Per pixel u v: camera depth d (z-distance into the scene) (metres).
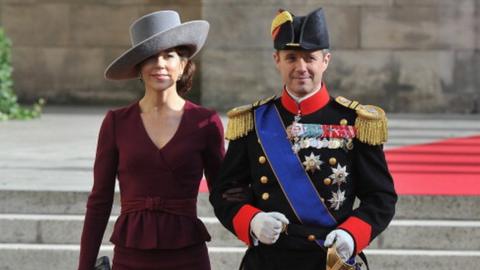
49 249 27.53
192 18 63.28
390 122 50.78
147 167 17.61
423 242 27.80
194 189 17.89
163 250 17.52
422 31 56.09
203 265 17.88
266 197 16.64
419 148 40.34
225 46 56.41
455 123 50.78
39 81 63.50
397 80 56.41
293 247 16.36
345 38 56.19
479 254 27.19
